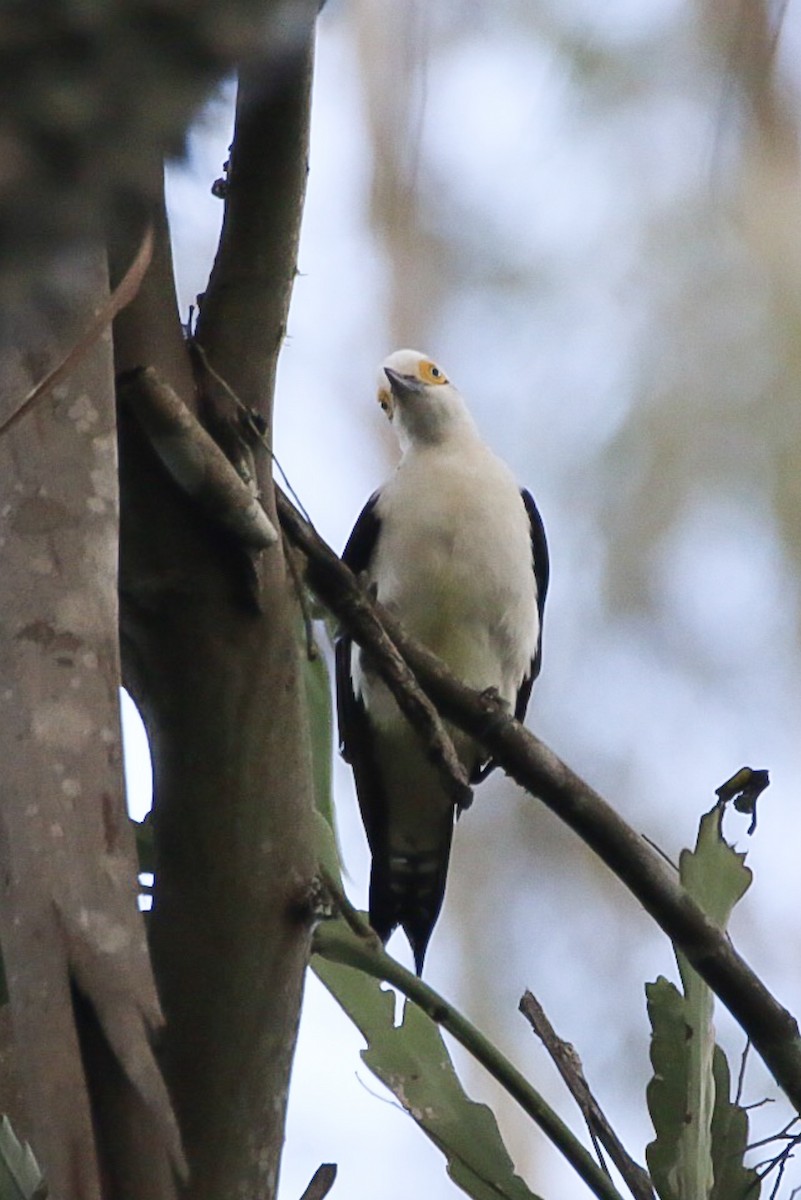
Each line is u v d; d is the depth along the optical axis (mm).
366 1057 5551
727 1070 5398
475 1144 5457
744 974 5172
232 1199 3977
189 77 1689
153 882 4191
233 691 4031
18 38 1642
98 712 2348
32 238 1654
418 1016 5672
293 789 4094
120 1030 1971
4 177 1631
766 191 13078
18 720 2307
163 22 1674
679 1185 5164
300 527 4875
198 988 3994
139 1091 1933
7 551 2494
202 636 4004
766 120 10477
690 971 5430
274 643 4074
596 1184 5016
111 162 1670
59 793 2227
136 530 3969
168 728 4059
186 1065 3977
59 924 2070
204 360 4250
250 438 4223
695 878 5473
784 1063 5250
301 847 4102
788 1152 5262
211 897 4016
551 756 5004
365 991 5641
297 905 4055
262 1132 4031
